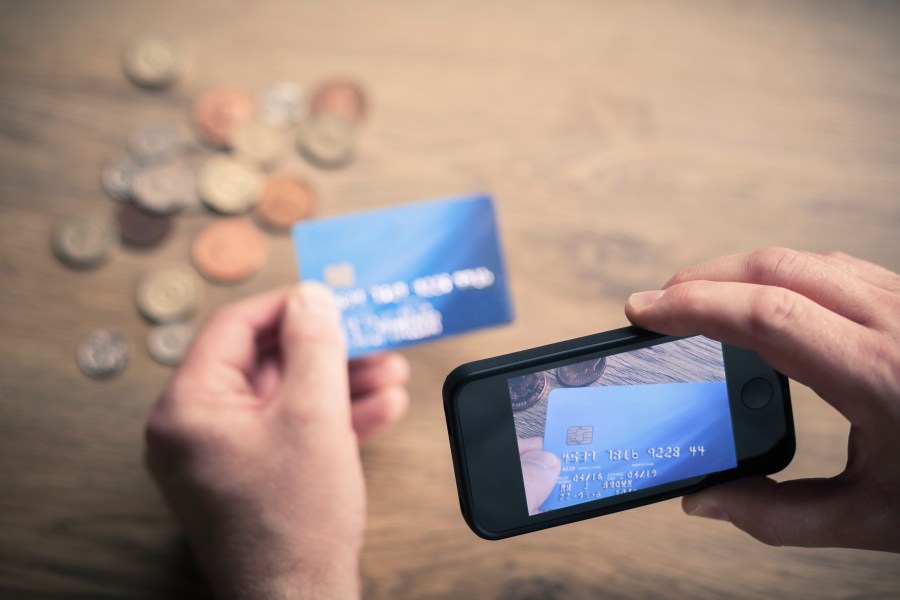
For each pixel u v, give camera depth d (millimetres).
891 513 521
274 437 626
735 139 961
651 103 964
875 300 488
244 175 911
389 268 794
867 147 969
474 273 804
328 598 597
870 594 832
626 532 837
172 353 870
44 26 934
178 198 898
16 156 907
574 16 983
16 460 840
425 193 928
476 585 827
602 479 531
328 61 952
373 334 792
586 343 512
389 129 937
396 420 857
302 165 924
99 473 844
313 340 641
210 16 951
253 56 947
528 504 524
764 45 992
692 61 980
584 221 925
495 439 522
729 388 540
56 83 925
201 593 823
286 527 609
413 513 839
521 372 519
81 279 882
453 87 954
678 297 486
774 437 544
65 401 857
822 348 458
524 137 947
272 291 894
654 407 531
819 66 989
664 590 830
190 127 932
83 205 903
